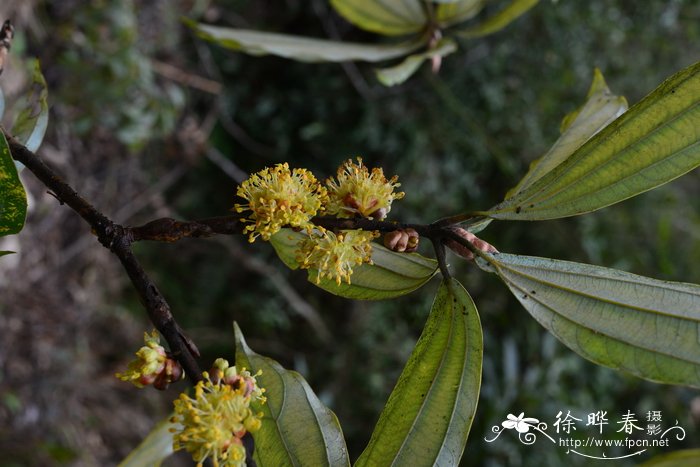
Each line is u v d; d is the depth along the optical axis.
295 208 0.32
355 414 1.08
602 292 0.31
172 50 1.05
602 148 0.31
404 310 1.13
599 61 1.17
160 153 1.09
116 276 1.06
